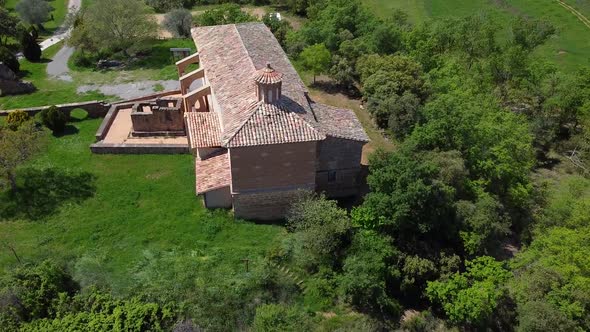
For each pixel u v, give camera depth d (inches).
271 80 1151.6
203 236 1206.3
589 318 1010.7
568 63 2481.5
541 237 1199.6
